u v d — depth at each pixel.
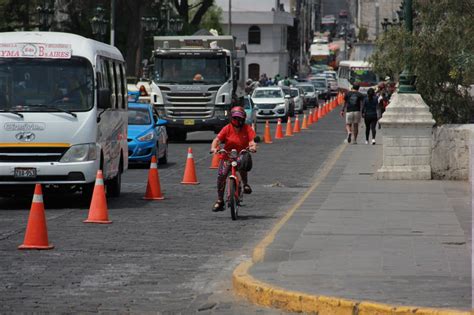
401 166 41.16
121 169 39.31
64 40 35.06
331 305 16.86
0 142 33.75
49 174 33.81
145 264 23.06
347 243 23.48
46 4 97.31
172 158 58.97
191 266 22.84
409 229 25.92
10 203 36.34
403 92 41.12
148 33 127.38
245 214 32.56
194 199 37.38
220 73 72.56
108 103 34.66
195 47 72.81
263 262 21.38
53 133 33.84
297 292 17.66
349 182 40.62
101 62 35.78
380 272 19.61
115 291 19.94
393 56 44.78
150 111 53.78
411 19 45.09
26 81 34.34
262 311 17.72
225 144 31.80
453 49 44.22
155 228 29.14
